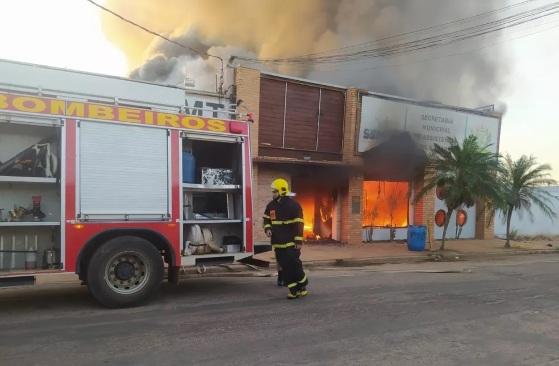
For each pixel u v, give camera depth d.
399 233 17.39
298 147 15.20
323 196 16.69
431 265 12.55
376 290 8.30
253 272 10.34
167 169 7.22
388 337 5.49
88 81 9.44
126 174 6.89
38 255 6.54
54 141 6.66
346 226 15.94
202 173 7.60
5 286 6.26
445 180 14.72
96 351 4.85
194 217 7.52
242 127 7.94
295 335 5.48
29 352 4.80
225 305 6.96
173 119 7.32
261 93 14.53
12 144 6.55
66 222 6.47
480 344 5.34
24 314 6.36
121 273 6.76
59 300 7.27
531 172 17.09
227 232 7.90
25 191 6.53
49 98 6.47
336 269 11.45
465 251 15.55
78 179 6.57
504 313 6.80
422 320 6.29
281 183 7.55
